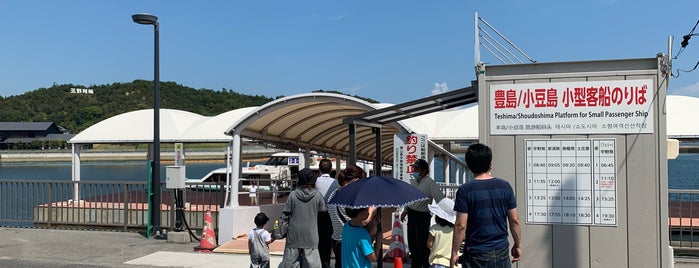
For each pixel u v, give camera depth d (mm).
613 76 6566
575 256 6625
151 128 20328
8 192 14648
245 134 12438
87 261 9945
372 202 5973
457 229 4977
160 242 12008
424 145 9969
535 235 6766
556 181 6711
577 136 6660
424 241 8016
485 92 6973
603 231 6574
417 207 8031
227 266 9461
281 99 11562
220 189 13305
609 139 6566
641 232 6465
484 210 4934
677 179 55188
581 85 6652
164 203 15883
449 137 21234
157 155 12812
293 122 13539
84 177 49750
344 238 6148
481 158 5059
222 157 70562
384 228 13688
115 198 14562
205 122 21547
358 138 17406
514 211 5031
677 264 9641
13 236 12773
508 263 4973
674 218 12922
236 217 11836
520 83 6848
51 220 14227
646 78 6480
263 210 12812
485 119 6957
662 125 6414
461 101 9961
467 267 4992
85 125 104812
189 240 12000
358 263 6043
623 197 6523
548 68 6758
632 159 6504
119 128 20234
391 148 20594
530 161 6789
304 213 7055
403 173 10023
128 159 78688
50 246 11492
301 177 7129
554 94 6730
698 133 19094
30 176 57531
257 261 8172
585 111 6641
